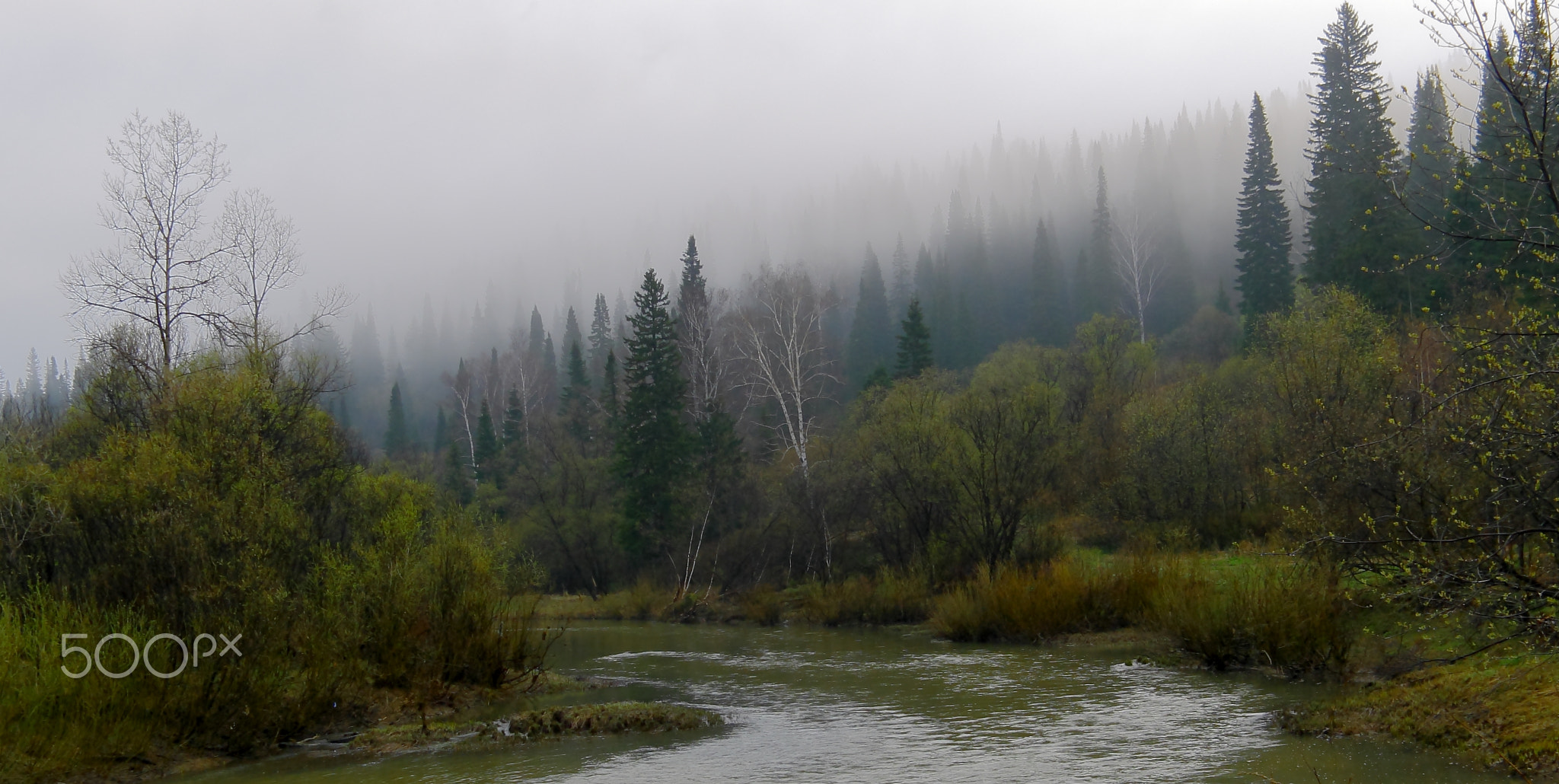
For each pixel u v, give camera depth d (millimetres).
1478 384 8859
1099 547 34906
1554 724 10406
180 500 15016
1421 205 8266
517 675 19094
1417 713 12070
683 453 48906
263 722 13844
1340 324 27203
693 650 26797
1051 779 10922
